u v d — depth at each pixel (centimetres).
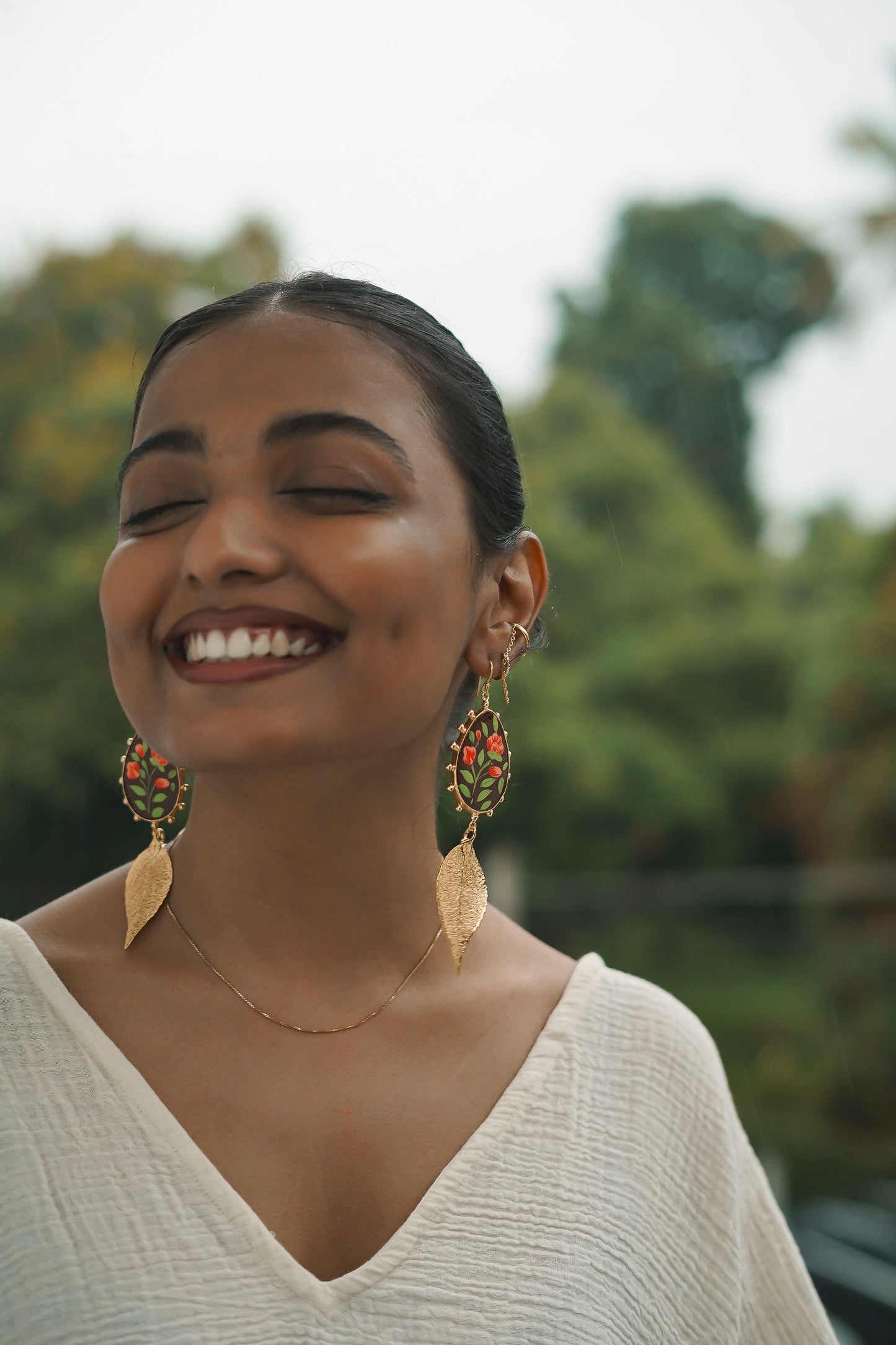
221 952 122
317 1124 117
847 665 1588
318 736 110
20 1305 104
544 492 1908
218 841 121
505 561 134
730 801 1891
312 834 118
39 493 1402
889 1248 557
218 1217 109
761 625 1925
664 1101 134
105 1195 108
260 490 114
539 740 1722
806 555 2167
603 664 1914
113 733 1323
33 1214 107
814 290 2167
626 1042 136
